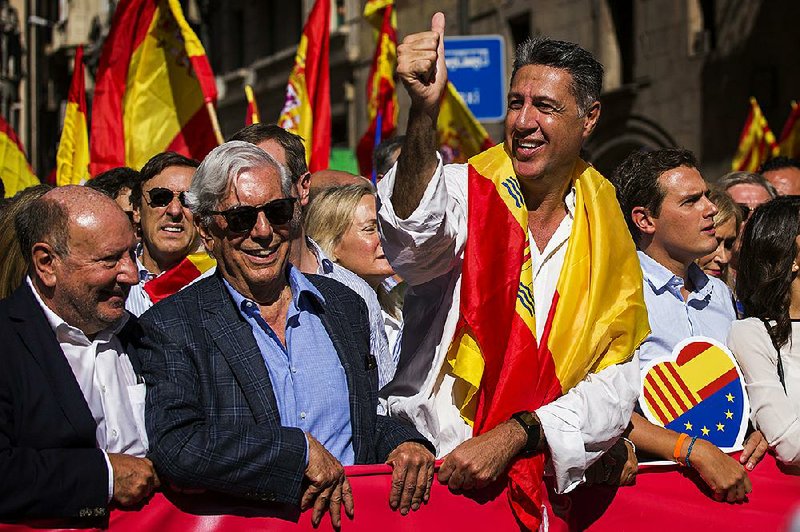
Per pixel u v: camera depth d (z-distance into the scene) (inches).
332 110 869.2
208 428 116.6
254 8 982.4
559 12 668.1
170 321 121.5
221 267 125.2
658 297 162.4
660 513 137.1
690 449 137.2
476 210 127.3
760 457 143.8
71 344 117.6
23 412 112.5
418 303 132.4
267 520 119.0
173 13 241.1
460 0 407.2
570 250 131.5
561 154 128.3
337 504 119.8
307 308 129.6
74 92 260.2
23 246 119.4
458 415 128.2
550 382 127.1
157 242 180.9
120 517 115.0
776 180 263.1
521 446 123.3
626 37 643.5
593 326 129.7
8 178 271.0
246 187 122.0
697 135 583.5
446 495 124.6
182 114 243.4
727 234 204.5
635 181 166.7
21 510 109.2
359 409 126.9
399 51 117.2
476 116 324.2
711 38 581.6
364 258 190.4
